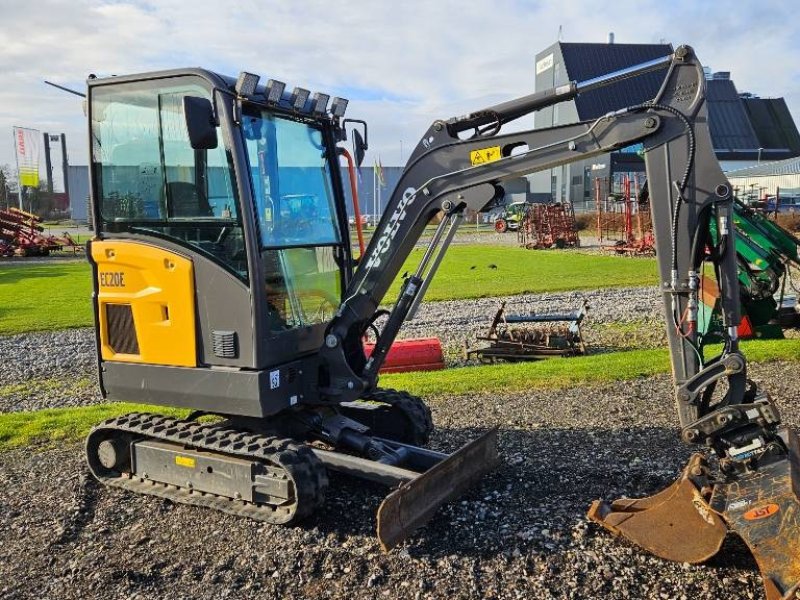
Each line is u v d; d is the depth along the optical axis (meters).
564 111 40.09
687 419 4.23
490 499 5.14
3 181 64.38
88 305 17.94
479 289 19.23
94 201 5.32
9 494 5.51
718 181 4.16
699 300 4.59
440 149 4.95
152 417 5.66
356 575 4.18
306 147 5.54
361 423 6.21
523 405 7.68
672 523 4.35
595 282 20.20
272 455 4.73
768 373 8.76
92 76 5.24
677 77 4.25
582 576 4.09
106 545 4.63
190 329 5.00
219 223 4.86
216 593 4.03
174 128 4.94
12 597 4.03
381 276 5.21
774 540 3.64
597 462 5.84
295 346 5.17
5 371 11.18
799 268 11.53
